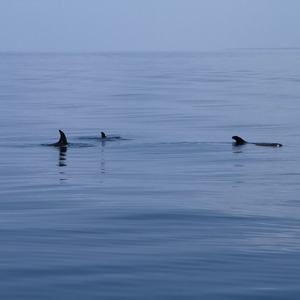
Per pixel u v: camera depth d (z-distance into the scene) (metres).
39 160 28.64
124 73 124.19
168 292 10.54
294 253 13.12
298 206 18.47
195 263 12.27
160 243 13.89
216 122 44.97
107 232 14.94
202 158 29.11
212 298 10.27
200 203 18.78
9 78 106.56
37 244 13.63
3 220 16.23
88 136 37.56
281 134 38.59
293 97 65.31
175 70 136.38
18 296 10.24
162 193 20.45
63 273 11.49
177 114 50.62
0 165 27.06
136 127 42.44
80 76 113.19
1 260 12.31
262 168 26.09
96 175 24.31
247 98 64.88
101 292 10.49
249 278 11.32
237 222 16.20
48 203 18.69
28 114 51.41
